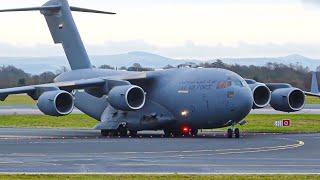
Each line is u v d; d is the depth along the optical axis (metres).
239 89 113.44
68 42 136.50
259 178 60.94
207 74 117.62
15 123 169.62
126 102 115.81
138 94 118.94
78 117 188.75
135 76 123.12
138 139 111.88
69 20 135.38
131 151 88.12
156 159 78.00
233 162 74.50
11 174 63.31
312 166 70.50
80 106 134.25
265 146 95.50
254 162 74.44
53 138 115.31
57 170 67.50
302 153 85.00
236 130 115.25
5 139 111.75
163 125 121.94
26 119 180.00
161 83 122.50
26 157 80.00
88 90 125.75
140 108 118.12
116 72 129.50
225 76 115.75
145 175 62.78
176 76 121.50
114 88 118.50
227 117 114.56
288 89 124.00
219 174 63.59
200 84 117.19
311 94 127.81
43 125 163.75
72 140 109.19
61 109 116.81
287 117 175.12
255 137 115.31
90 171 66.75
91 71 132.50
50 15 137.25
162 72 124.25
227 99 113.69
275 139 109.69
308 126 147.88
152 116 122.06
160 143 101.44
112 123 124.62
